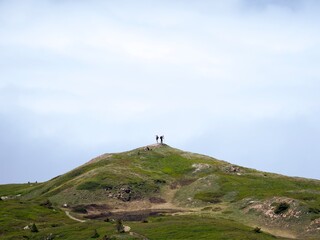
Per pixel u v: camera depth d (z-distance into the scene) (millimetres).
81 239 105750
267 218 135375
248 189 177000
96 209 167375
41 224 131000
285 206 136375
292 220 129125
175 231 109938
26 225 127062
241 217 140250
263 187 181000
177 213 152875
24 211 145125
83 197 177750
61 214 150125
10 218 134000
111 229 113000
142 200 181375
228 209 151750
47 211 150750
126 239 100875
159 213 157875
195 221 123188
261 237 104438
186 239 101812
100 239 102062
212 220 126500
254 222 134125
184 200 177750
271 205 141875
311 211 131000
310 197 151625
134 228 115562
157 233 108625
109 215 158500
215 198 172750
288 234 121062
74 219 144250
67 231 115875
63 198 179000
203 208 159375
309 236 116812
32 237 113688
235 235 104000
